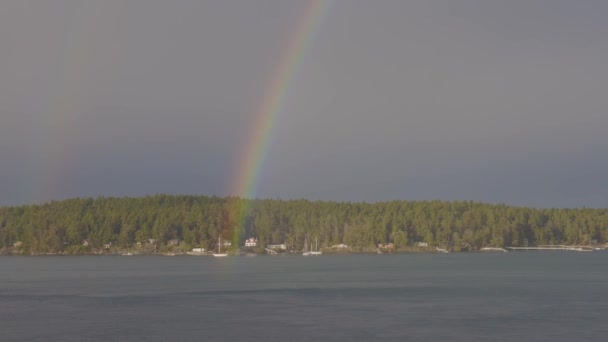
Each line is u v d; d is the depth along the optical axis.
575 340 77.00
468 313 96.44
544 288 135.50
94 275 190.62
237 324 87.75
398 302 110.06
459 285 142.62
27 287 144.38
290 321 89.88
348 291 129.38
